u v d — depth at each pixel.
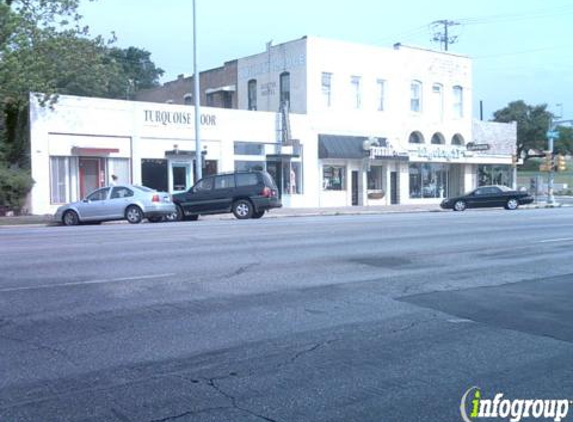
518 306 7.97
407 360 5.79
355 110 37.31
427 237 15.93
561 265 11.36
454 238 15.74
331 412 4.57
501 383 5.19
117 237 15.89
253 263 11.27
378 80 38.59
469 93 43.78
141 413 4.55
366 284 9.38
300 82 35.69
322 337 6.53
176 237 15.73
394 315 7.48
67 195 27.34
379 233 16.91
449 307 7.91
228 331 6.74
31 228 21.14
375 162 39.00
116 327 6.88
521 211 31.00
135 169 29.20
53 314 7.45
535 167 90.06
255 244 14.14
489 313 7.60
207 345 6.22
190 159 31.08
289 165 34.72
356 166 37.84
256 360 5.76
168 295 8.50
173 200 24.92
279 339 6.44
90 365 5.62
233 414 4.52
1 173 25.14
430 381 5.23
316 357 5.86
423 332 6.74
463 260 11.91
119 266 10.89
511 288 9.15
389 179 39.56
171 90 46.62
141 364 5.64
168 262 11.35
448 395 4.92
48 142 26.66
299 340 6.41
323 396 4.88
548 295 8.65
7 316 7.34
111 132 28.44
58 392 4.97
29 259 11.75
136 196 22.98
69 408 4.64
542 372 5.46
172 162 30.52
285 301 8.18
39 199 26.48
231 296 8.46
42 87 25.27
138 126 29.30
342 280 9.69
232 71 40.44
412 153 39.47
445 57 42.16
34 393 4.95
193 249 13.20
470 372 5.45
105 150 28.08
